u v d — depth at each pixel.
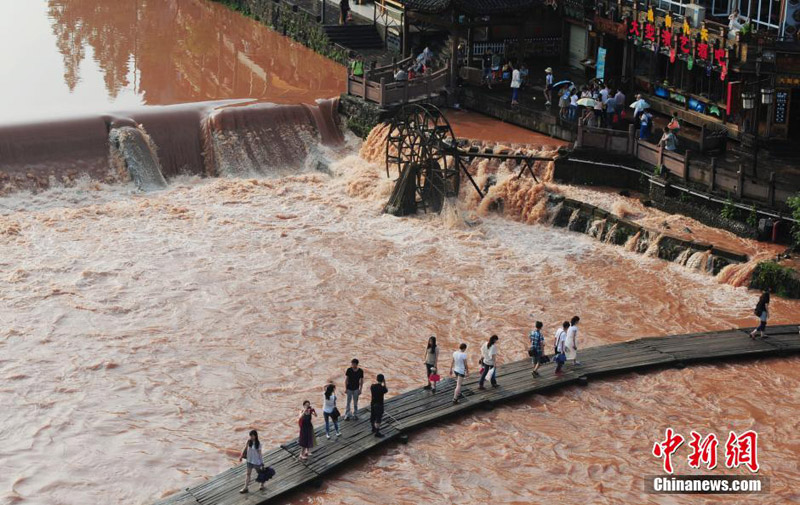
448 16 57.09
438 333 38.16
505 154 49.22
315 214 48.00
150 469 30.11
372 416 31.25
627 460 30.84
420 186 48.41
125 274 41.53
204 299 40.00
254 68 67.00
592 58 60.59
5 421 32.22
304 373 35.38
